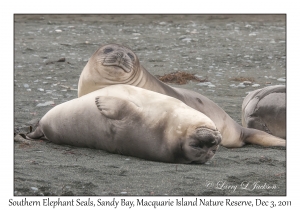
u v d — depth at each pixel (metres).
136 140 24.20
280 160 25.17
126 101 24.56
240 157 25.72
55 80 48.06
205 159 23.69
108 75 27.67
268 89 32.38
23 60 58.06
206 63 58.53
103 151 25.95
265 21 99.12
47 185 20.53
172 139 23.34
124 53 27.86
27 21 95.69
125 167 23.11
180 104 24.28
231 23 95.19
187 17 105.62
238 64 58.16
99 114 25.27
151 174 22.23
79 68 54.66
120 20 100.25
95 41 73.38
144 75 28.88
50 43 70.81
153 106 24.23
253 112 31.69
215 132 23.08
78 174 21.97
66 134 26.91
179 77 49.66
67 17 103.88
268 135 29.61
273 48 67.94
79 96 29.47
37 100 39.22
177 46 69.44
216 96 43.75
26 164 23.17
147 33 81.50
